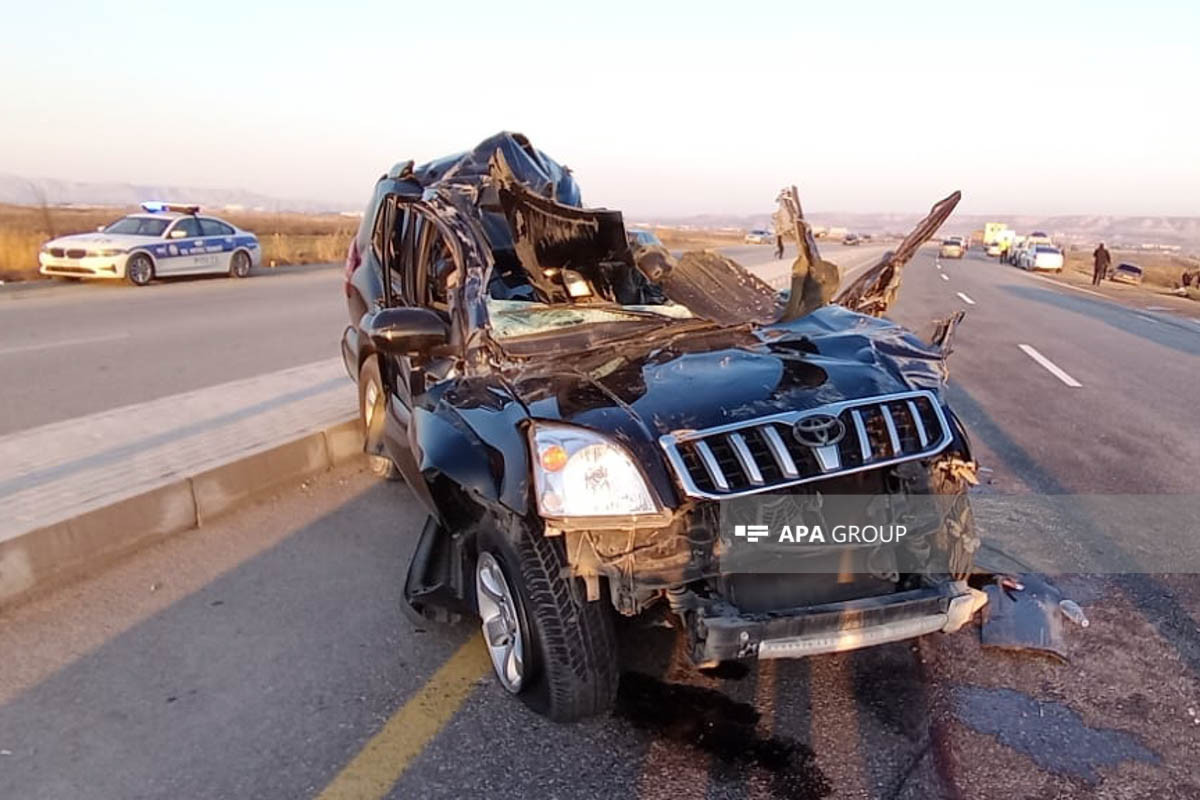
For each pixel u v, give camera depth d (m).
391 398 4.91
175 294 16.67
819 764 2.80
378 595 4.03
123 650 3.51
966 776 2.74
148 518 4.55
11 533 3.94
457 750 2.88
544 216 4.29
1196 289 35.22
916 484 3.08
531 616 2.87
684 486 2.67
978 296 22.55
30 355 9.48
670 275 4.61
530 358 3.59
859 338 3.66
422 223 4.82
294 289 18.22
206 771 2.77
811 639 2.73
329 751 2.88
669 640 3.52
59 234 24.17
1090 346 12.91
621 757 2.85
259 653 3.50
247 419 6.29
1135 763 2.80
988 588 3.86
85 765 2.79
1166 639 3.59
